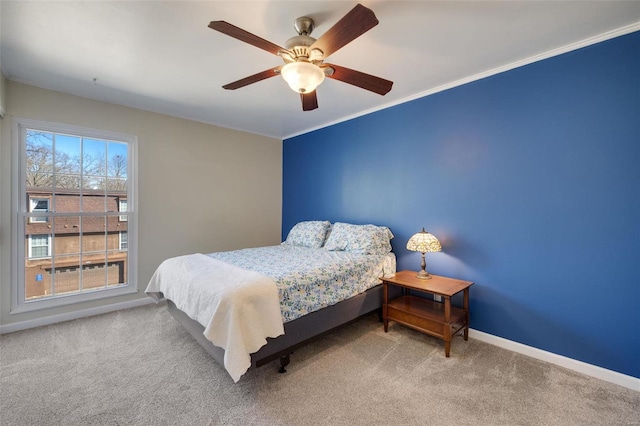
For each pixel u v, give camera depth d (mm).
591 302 2018
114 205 3275
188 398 1759
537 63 2230
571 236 2098
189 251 3793
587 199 2029
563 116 2121
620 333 1910
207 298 1894
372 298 2768
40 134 2840
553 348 2174
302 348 2375
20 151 2713
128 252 3348
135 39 2012
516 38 1996
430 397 1769
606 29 1889
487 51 2164
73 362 2148
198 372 2031
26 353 2273
